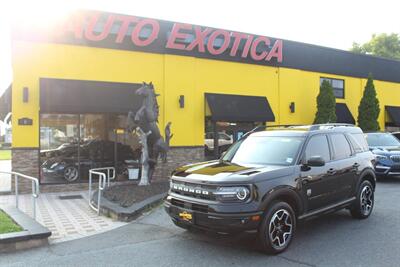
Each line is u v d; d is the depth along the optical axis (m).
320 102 18.59
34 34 12.83
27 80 12.73
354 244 6.30
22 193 12.59
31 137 12.75
